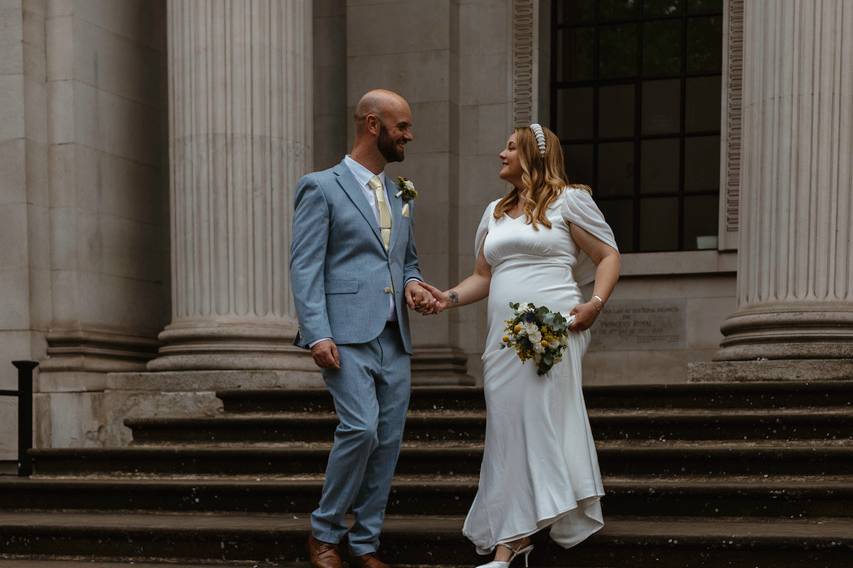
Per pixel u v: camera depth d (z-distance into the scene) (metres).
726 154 10.39
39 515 6.26
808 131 7.45
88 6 9.20
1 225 8.97
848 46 7.46
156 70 10.00
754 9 7.78
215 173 8.61
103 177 9.30
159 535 5.48
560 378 4.74
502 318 4.82
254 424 7.29
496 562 4.65
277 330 8.59
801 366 7.08
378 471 4.89
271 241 8.66
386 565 4.96
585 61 11.34
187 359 8.49
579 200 4.84
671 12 11.12
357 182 4.92
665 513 5.42
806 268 7.43
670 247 11.03
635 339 10.65
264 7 8.73
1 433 8.94
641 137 11.15
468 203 11.00
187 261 8.69
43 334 9.01
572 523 4.80
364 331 4.73
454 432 6.86
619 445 6.43
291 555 5.27
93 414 8.70
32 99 9.01
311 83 9.18
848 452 5.68
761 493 5.32
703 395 6.76
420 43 10.97
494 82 10.99
